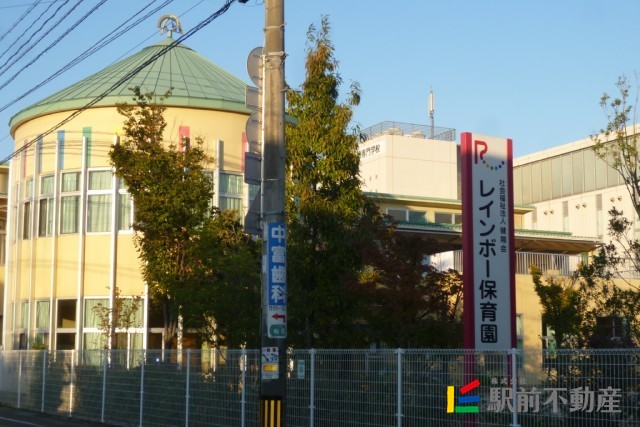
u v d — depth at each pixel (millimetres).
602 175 46219
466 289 13680
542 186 50531
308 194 17266
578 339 16375
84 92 28875
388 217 18719
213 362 16328
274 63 11758
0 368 27344
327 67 17875
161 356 18250
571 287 21609
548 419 10188
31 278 29297
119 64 30812
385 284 17328
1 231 41000
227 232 22328
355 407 12734
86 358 21766
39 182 29406
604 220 45656
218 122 28234
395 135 43750
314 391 13648
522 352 10492
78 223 28391
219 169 27922
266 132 11703
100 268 27891
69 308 28516
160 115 22797
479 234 13883
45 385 23953
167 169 21906
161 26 32562
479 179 14039
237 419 15297
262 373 11406
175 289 21141
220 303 19750
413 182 43188
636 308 15805
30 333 29141
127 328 25250
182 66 30203
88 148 28328
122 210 27984
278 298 11508
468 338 13555
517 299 27266
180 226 21859
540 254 29500
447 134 46188
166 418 17781
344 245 17125
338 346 17141
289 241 17297
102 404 20625
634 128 22969
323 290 17078
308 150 17500
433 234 29844
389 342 17891
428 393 11539
